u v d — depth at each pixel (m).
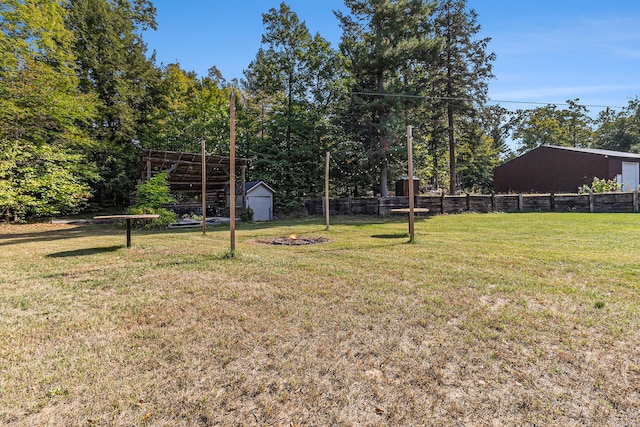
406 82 18.73
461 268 4.48
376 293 3.49
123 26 20.25
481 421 1.59
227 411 1.69
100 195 19.72
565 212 13.51
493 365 2.08
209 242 7.52
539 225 9.37
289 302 3.26
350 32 18.34
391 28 16.34
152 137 21.23
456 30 18.17
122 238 8.30
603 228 8.29
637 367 2.02
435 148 23.06
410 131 6.94
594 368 2.02
